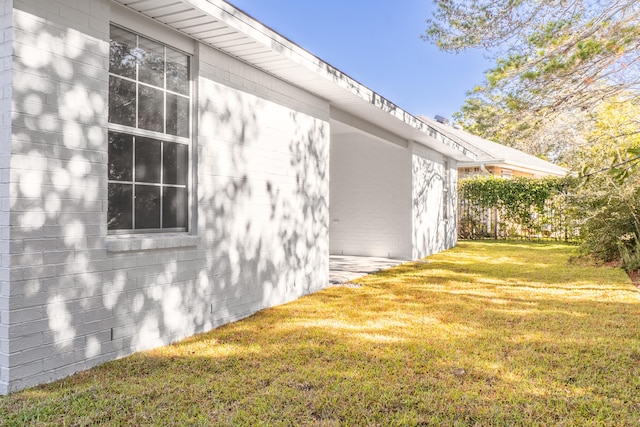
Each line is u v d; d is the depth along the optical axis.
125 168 4.05
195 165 4.70
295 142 6.46
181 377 3.46
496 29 6.36
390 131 10.05
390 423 2.77
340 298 6.52
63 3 3.36
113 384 3.28
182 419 2.78
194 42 4.69
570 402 3.05
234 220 5.24
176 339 4.44
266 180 5.82
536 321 5.18
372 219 11.77
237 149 5.27
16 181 3.06
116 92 3.96
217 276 4.98
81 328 3.53
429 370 3.65
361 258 11.47
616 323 5.04
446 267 9.84
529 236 16.55
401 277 8.47
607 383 3.38
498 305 6.04
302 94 6.63
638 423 2.75
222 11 4.13
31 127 3.15
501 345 4.29
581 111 6.86
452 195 14.94
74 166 3.45
